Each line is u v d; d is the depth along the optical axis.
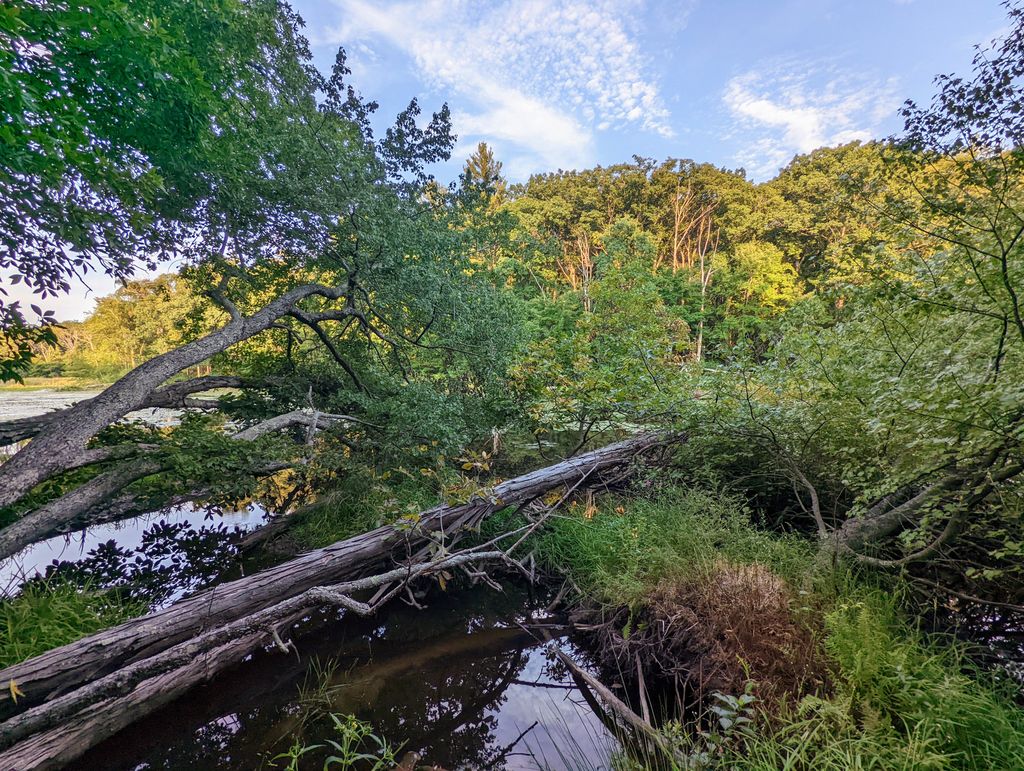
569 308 18.77
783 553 2.92
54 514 3.49
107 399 3.96
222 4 3.93
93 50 3.00
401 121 6.34
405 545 3.72
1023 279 1.90
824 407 3.30
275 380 6.33
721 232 29.92
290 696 2.77
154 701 2.51
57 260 4.14
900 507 2.82
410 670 3.06
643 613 3.03
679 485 4.36
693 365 5.54
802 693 2.10
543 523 4.45
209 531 5.21
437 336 7.19
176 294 21.45
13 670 2.18
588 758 2.36
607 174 34.31
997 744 1.69
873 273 2.39
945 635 2.43
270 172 5.34
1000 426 1.88
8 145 2.60
